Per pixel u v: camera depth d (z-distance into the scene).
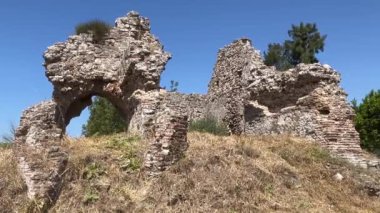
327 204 12.94
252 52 23.31
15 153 12.94
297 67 18.66
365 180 14.95
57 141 12.29
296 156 15.53
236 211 11.30
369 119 28.47
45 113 12.79
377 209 13.37
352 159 17.08
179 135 12.99
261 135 18.36
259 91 20.72
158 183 11.92
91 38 20.17
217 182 12.16
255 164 13.66
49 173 11.47
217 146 14.38
